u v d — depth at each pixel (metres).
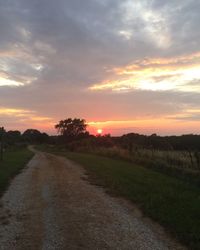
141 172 22.88
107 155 41.97
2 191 15.73
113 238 9.05
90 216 11.36
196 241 8.63
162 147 36.91
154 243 8.67
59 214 11.60
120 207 12.70
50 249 8.23
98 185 17.97
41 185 17.80
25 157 40.50
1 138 35.78
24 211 11.93
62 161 35.12
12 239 8.93
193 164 22.52
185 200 13.25
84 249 8.26
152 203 12.77
